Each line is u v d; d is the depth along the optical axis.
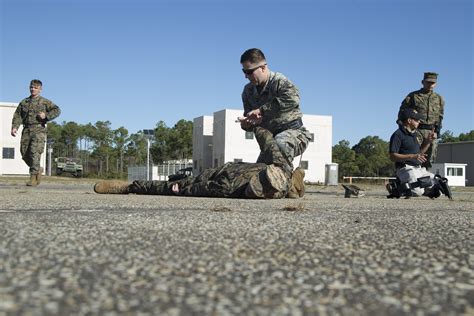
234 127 43.41
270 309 1.28
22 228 2.59
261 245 2.20
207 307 1.28
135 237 2.36
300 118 7.16
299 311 1.27
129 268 1.68
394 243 2.33
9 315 1.16
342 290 1.48
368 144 84.44
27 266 1.66
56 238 2.27
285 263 1.84
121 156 72.00
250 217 3.42
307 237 2.46
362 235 2.58
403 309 1.31
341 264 1.84
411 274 1.71
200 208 4.36
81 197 6.02
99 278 1.54
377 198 7.93
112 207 4.37
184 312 1.24
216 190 6.45
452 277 1.67
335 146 79.50
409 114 7.85
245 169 6.45
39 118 9.70
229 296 1.38
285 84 6.95
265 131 6.85
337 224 3.09
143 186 7.11
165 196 6.73
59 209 4.06
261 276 1.63
